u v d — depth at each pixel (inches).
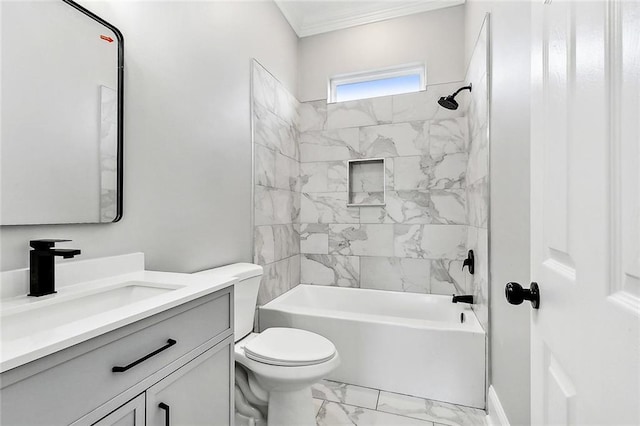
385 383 76.4
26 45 36.0
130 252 49.1
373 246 109.8
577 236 20.4
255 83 87.2
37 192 36.9
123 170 47.8
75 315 36.2
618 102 16.0
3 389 19.8
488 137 67.2
